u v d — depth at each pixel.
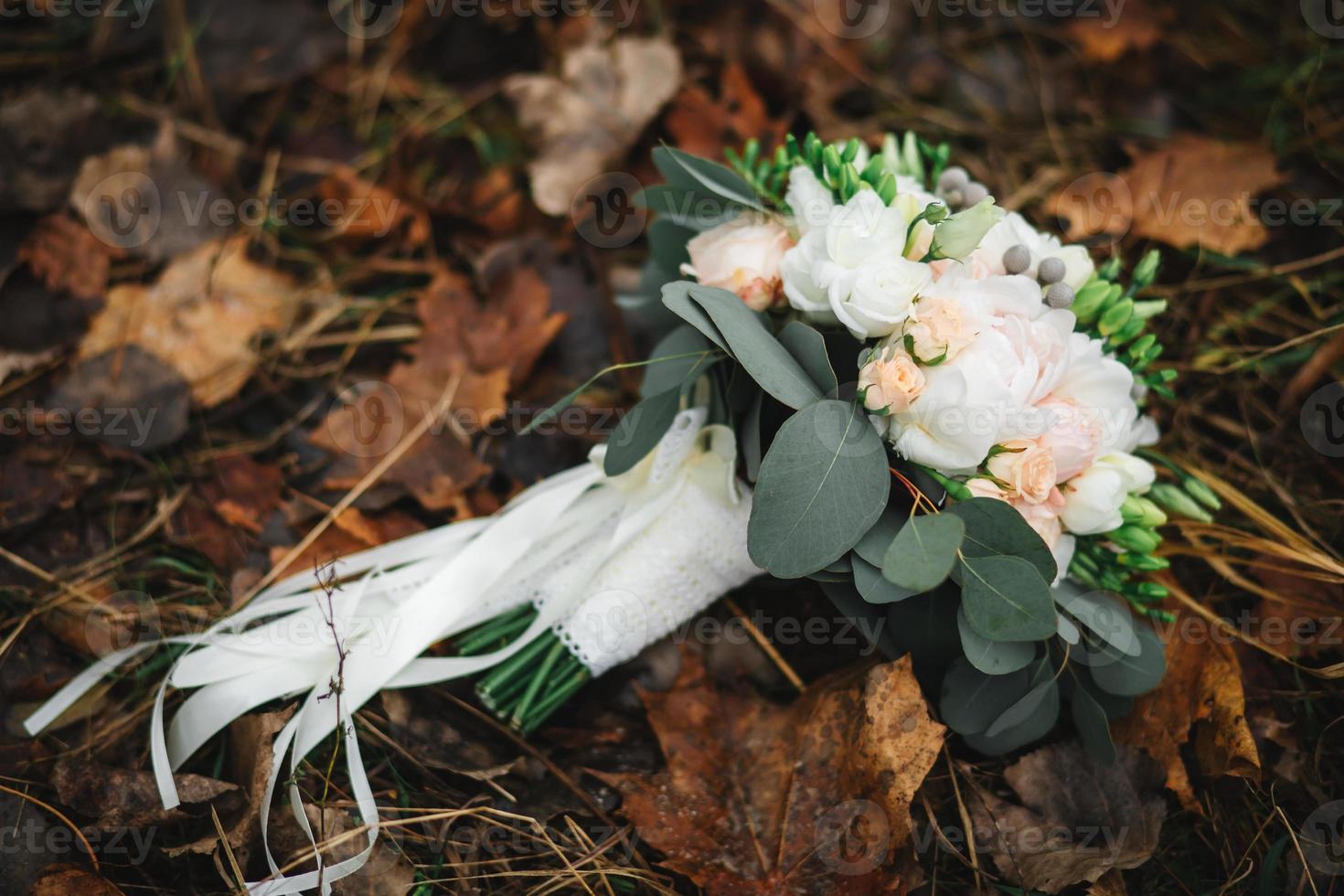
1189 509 0.76
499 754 0.79
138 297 0.91
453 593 0.78
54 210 0.93
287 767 0.76
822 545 0.70
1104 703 0.77
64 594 0.82
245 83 1.00
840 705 0.76
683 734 0.78
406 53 1.04
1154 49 1.05
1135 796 0.76
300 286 0.95
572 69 0.98
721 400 0.77
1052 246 0.76
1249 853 0.76
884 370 0.69
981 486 0.71
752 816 0.76
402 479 0.87
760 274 0.75
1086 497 0.72
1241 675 0.81
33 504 0.84
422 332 0.93
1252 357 0.91
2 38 0.98
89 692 0.79
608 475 0.76
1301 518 0.85
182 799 0.74
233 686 0.77
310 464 0.89
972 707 0.75
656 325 0.86
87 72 0.99
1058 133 1.03
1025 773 0.77
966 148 1.03
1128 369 0.74
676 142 0.99
